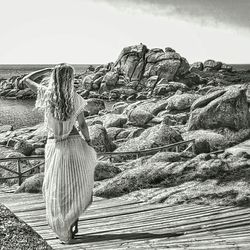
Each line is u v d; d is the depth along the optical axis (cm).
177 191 676
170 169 754
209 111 1842
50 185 457
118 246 462
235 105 1819
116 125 2372
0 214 249
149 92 5916
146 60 6356
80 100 456
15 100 6838
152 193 693
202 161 770
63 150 455
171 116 2417
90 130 1719
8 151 1716
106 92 6272
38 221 591
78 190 454
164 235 497
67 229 460
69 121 448
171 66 6162
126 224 551
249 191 638
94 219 582
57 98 442
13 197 777
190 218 562
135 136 2056
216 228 516
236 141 1716
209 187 670
